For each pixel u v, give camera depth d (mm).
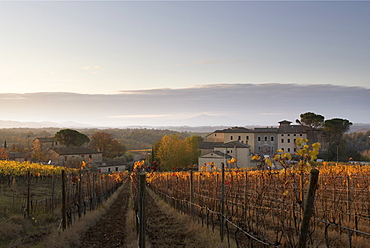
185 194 16453
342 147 74750
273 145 78062
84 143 100938
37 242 10289
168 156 66000
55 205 16906
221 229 9664
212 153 58156
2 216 12516
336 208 9734
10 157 65375
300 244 4867
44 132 184375
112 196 30859
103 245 10625
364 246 8602
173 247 9672
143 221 8008
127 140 198625
